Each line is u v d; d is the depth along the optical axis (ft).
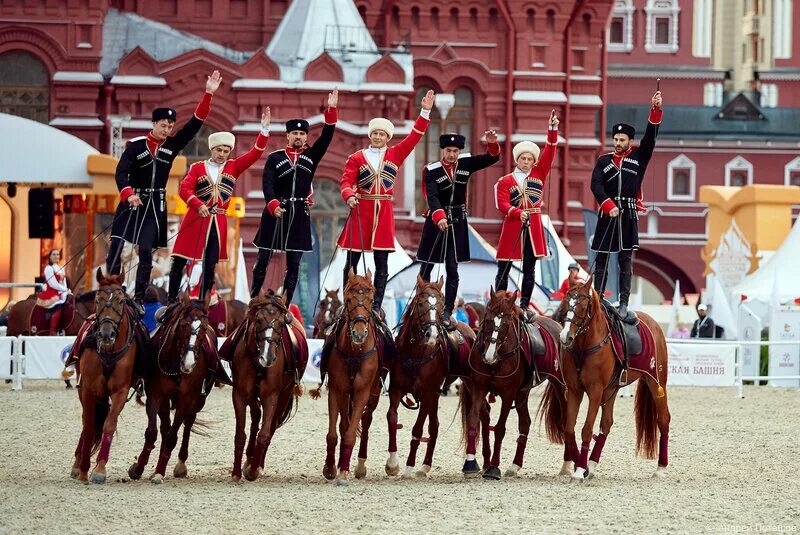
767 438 82.64
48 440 76.23
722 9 328.08
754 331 135.03
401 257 134.62
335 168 178.70
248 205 178.50
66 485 59.00
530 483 61.82
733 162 276.62
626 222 66.28
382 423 89.25
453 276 65.10
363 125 180.65
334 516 51.39
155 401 61.00
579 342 62.54
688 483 62.75
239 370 60.59
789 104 296.30
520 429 65.21
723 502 56.29
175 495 56.08
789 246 148.56
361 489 58.70
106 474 63.26
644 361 64.90
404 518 51.08
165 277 127.65
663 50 297.94
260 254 63.82
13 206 158.51
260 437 60.34
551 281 130.93
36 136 132.46
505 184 66.95
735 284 169.99
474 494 57.52
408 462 63.98
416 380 62.49
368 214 63.82
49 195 117.91
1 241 162.20
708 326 137.18
